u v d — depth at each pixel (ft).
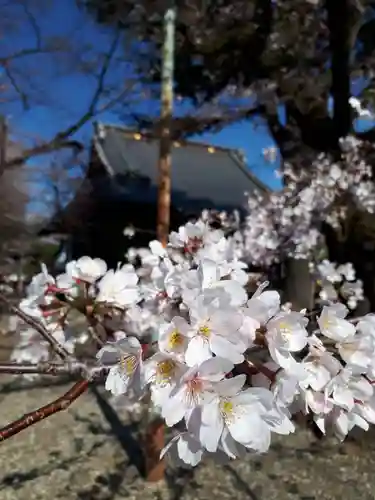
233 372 2.69
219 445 2.43
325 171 15.43
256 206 17.21
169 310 3.10
